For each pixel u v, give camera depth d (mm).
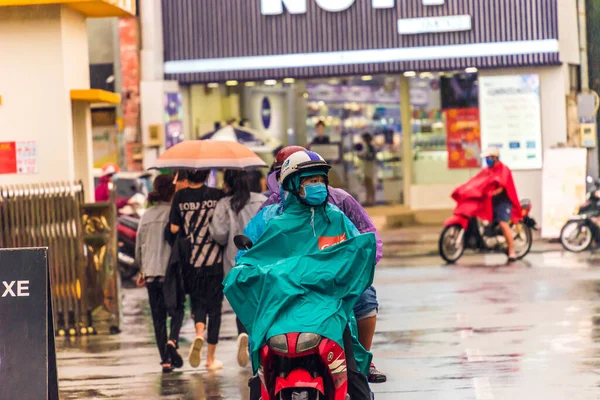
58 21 22438
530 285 23750
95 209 20344
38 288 11125
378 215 44219
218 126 41906
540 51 39188
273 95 47125
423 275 26781
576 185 34812
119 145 40344
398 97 46906
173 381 15422
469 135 44656
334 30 39844
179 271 15961
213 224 15766
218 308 16219
